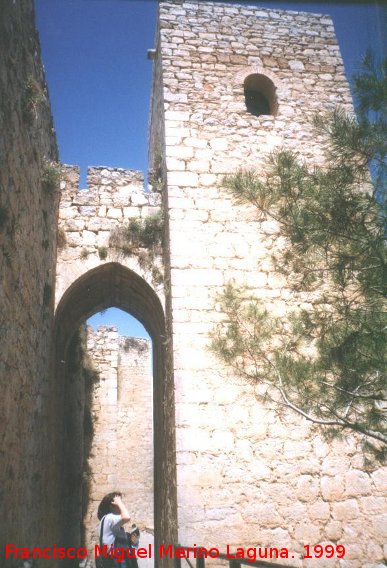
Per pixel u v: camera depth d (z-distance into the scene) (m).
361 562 6.86
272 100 10.34
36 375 7.57
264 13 10.98
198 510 6.88
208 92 9.88
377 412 4.87
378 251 3.82
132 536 6.24
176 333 7.89
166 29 10.34
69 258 9.58
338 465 7.38
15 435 6.08
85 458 16.39
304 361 5.27
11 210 5.75
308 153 9.66
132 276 9.98
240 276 8.41
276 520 6.97
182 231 8.62
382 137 3.69
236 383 7.65
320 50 10.82
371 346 4.43
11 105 5.71
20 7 6.34
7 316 5.61
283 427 7.51
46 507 8.67
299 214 4.16
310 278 4.83
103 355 18.05
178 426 7.32
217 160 9.28
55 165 8.67
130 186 10.37
